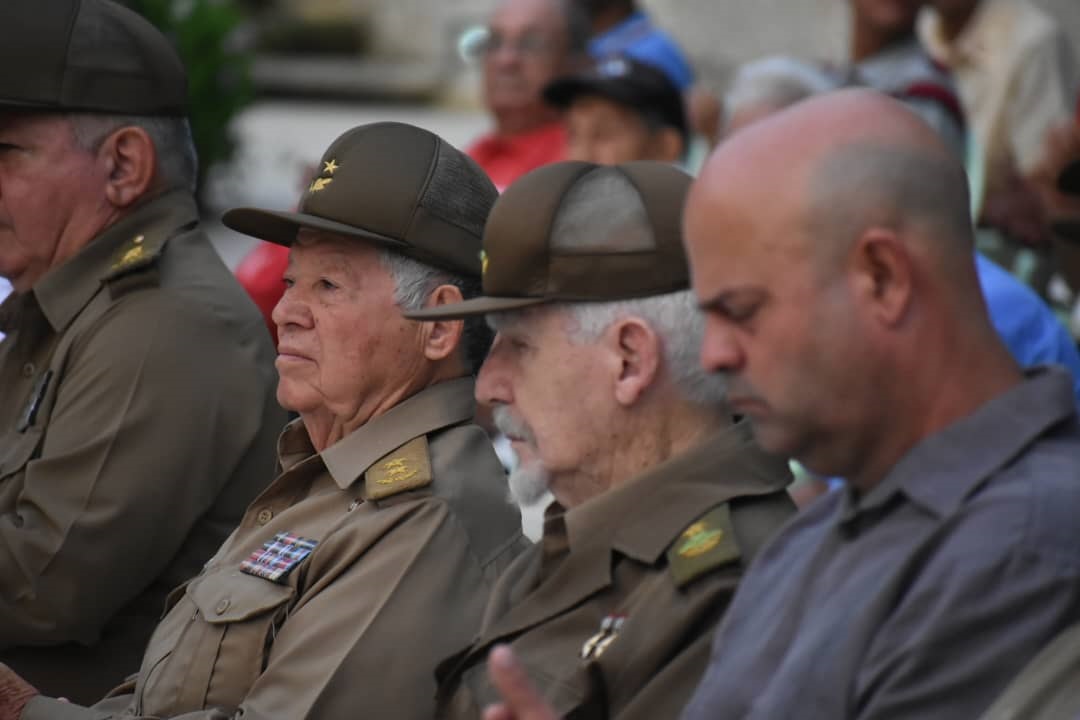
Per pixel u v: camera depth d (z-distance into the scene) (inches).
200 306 452.4
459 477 381.1
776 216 239.0
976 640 226.8
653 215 324.2
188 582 411.5
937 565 231.8
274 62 2223.2
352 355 388.8
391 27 2284.7
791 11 1692.9
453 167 394.9
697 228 247.8
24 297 471.8
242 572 388.8
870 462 247.6
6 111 459.2
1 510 445.4
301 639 362.3
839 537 254.5
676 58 831.7
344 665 358.3
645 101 685.9
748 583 279.0
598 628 320.5
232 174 1412.4
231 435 448.8
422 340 390.6
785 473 324.8
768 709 242.5
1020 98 809.5
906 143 240.4
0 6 454.3
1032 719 222.4
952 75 809.5
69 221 464.4
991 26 822.5
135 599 447.5
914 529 240.5
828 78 632.4
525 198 331.9
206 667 378.9
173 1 1274.6
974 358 242.4
